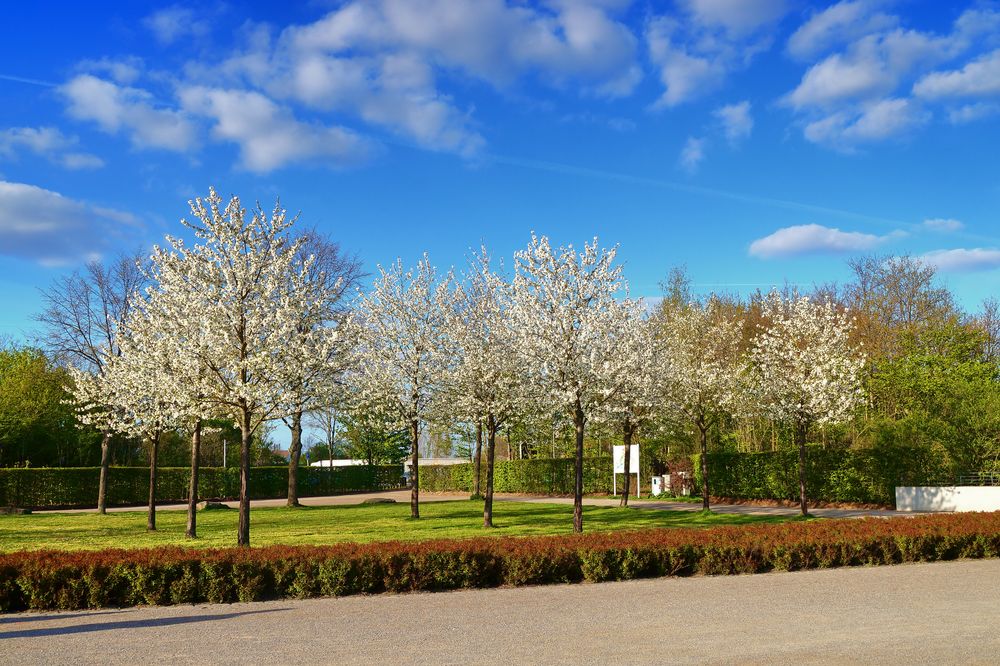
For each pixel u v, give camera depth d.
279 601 11.00
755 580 12.40
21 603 10.66
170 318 18.53
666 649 7.64
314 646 8.05
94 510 32.28
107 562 10.89
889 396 31.27
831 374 24.12
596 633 8.48
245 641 8.35
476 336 23.50
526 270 21.02
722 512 25.67
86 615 10.12
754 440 37.28
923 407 28.55
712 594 11.05
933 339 33.47
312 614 9.94
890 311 40.56
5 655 7.90
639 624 8.95
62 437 39.66
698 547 13.30
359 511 28.62
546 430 29.91
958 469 25.62
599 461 37.72
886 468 26.42
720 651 7.52
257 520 25.31
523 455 49.56
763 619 9.11
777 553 13.48
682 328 31.88
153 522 21.66
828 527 14.93
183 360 17.00
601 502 32.28
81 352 29.19
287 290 18.72
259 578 11.09
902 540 14.18
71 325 28.92
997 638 7.88
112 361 23.86
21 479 34.66
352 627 9.04
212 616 9.89
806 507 23.58
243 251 18.11
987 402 25.44
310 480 45.31
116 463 44.25
